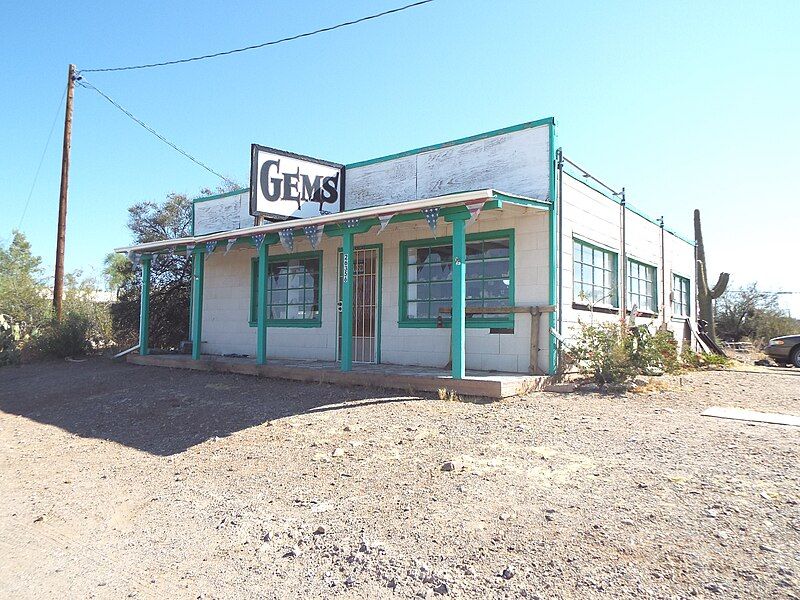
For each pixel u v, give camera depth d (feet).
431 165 38.22
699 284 62.44
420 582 11.55
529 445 20.07
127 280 68.39
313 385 33.88
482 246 35.58
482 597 10.77
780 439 19.44
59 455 24.20
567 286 34.14
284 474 19.12
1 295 67.05
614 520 13.35
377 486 17.19
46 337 57.06
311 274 45.34
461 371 29.04
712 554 11.51
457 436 21.75
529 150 33.76
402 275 38.96
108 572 13.10
